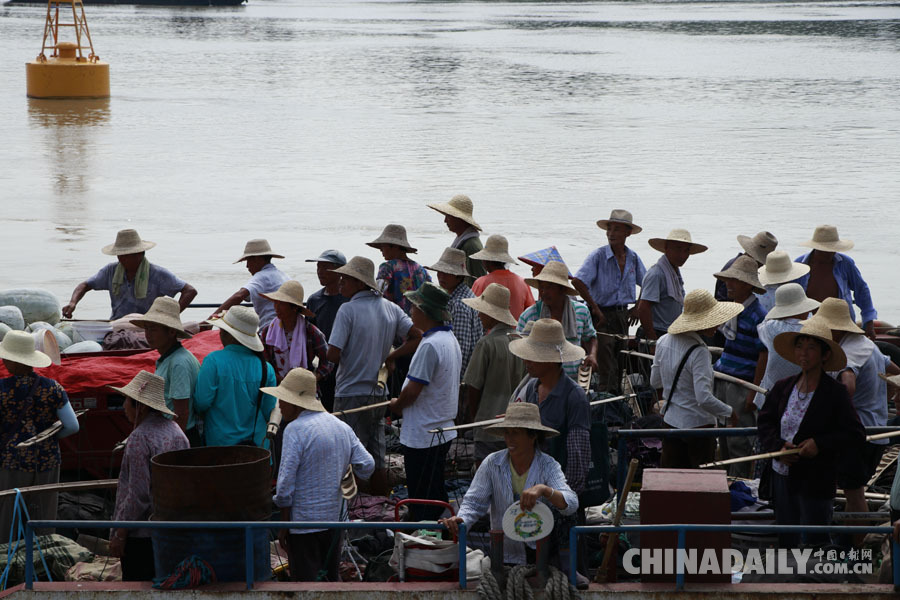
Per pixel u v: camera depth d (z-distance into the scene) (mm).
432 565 13188
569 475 13094
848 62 159125
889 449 19469
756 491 16766
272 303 21188
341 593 12664
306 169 67438
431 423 16281
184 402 15133
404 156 72750
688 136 82375
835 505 16734
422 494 16500
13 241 45344
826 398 13797
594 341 18594
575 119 93938
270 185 61406
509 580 12227
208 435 15336
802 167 67250
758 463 18328
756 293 20719
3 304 23344
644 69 148250
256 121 93062
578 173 64875
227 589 12656
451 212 22906
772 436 14297
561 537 12766
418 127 88625
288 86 124500
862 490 15258
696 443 16078
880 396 16688
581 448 13125
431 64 156250
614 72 143500
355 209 54062
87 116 96750
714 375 17422
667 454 16422
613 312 22844
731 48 190000
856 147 76312
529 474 12508
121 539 13648
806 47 190625
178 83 127875
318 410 13914
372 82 129125
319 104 106688
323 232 48406
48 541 16125
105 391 18453
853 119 93375
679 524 12648
